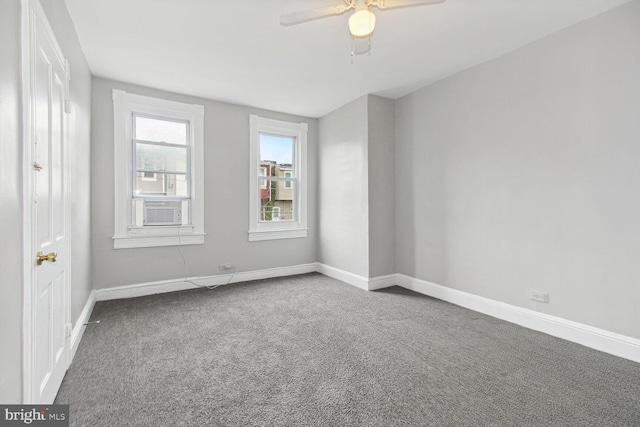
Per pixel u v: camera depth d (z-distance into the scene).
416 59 2.78
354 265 3.86
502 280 2.74
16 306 1.10
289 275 4.36
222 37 2.40
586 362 1.99
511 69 2.63
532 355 2.08
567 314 2.33
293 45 2.52
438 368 1.92
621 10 2.03
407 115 3.66
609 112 2.09
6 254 1.02
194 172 3.65
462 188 3.06
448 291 3.21
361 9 1.81
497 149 2.75
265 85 3.34
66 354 1.84
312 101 3.85
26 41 1.16
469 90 2.97
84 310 2.55
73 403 1.57
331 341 2.30
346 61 2.81
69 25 2.07
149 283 3.42
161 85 3.32
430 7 2.03
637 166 1.98
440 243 3.30
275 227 4.32
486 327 2.55
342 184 4.06
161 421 1.45
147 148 3.46
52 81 1.56
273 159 4.36
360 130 3.73
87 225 2.77
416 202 3.57
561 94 2.33
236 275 3.96
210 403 1.58
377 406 1.56
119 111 3.22
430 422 1.44
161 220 3.48
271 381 1.78
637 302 2.00
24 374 1.16
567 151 2.30
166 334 2.40
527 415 1.49
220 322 2.65
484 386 1.73
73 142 2.13
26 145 1.16
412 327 2.56
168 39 2.43
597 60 2.14
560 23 2.24
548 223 2.42
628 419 1.46
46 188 1.46
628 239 2.03
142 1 1.97
